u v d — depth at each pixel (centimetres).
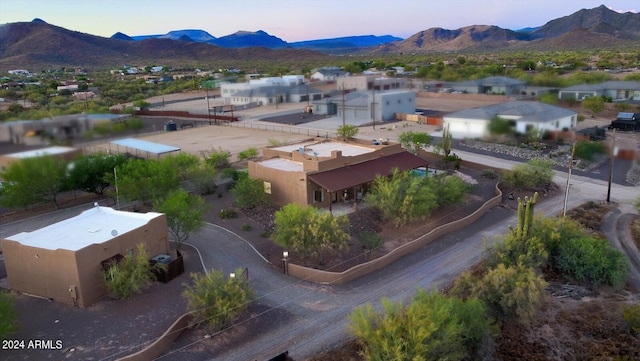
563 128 7581
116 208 4725
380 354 2248
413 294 3147
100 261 3075
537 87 11350
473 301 2641
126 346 2591
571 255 3397
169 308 2958
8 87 13988
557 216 4416
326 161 4544
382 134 8094
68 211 4712
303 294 3150
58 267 2986
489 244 3850
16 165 4478
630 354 2611
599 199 4947
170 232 4128
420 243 3869
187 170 5234
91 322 2822
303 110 11338
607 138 7144
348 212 4438
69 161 4869
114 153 5856
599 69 15012
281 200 4659
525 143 7112
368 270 3447
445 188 4697
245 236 4072
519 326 2853
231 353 2569
